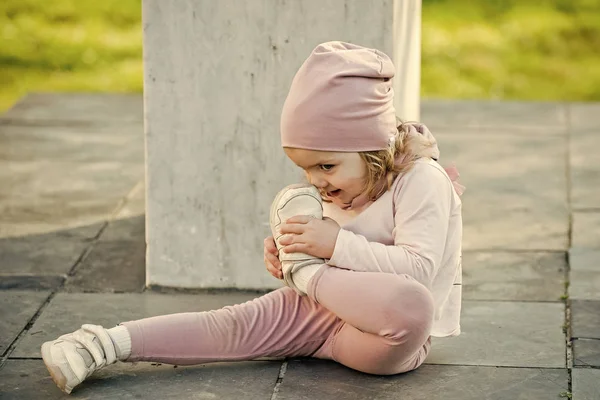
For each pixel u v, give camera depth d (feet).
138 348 11.93
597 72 32.86
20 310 14.43
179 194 15.01
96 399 11.73
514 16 38.17
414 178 11.59
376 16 14.19
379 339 11.59
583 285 15.20
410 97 16.25
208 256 15.23
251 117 14.67
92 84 31.99
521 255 16.56
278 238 11.85
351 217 12.08
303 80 11.31
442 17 38.04
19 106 26.13
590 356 12.80
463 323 13.85
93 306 14.64
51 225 18.11
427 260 11.44
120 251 16.89
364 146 11.30
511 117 24.90
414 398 11.71
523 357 12.81
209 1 14.30
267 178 14.89
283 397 11.78
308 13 14.25
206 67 14.53
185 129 14.78
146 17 14.40
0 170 21.21
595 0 39.42
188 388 12.00
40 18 38.22
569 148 22.43
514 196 19.49
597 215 18.43
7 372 12.44
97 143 23.21
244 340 12.26
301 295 12.23
